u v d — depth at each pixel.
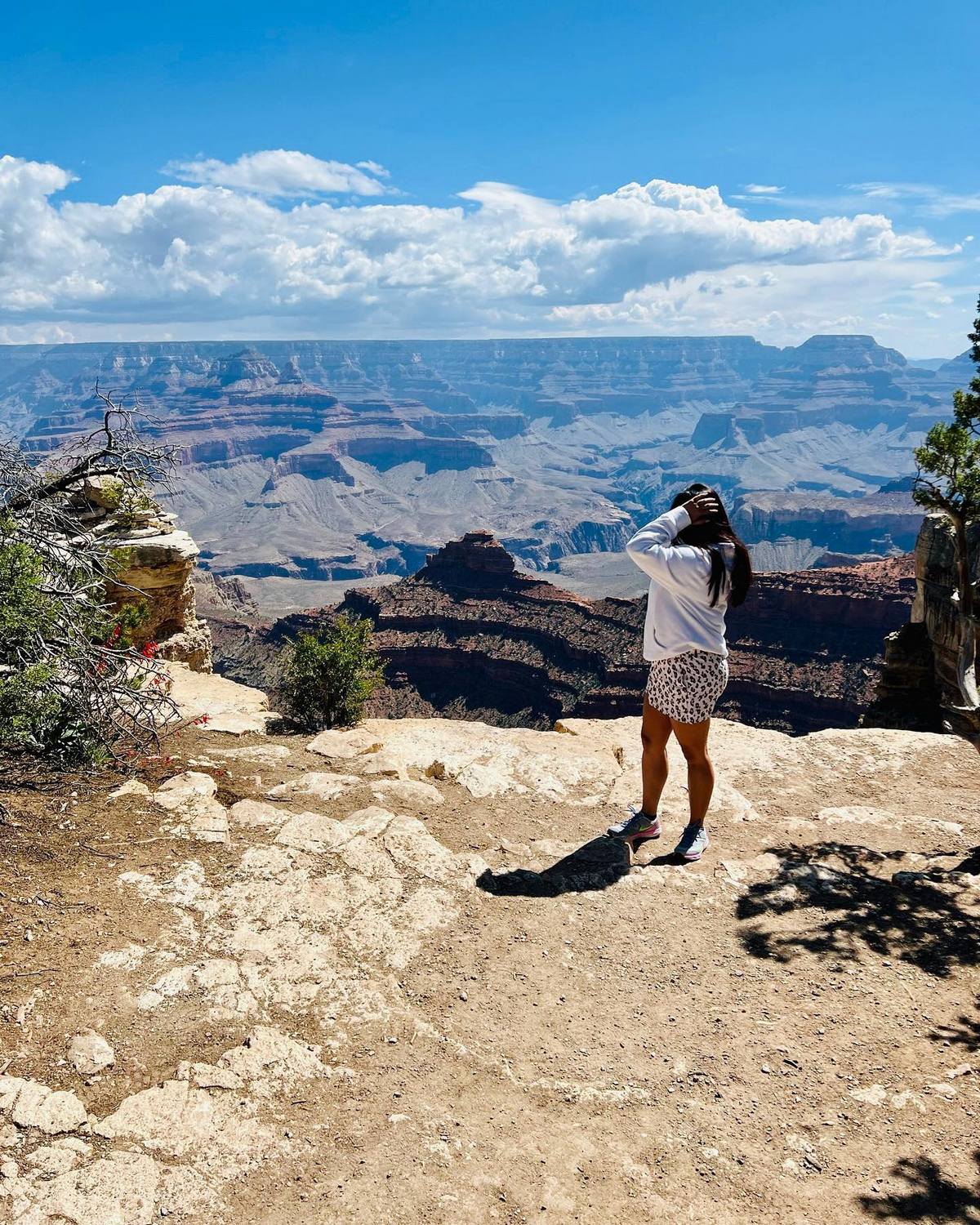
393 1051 4.06
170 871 5.30
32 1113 3.39
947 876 5.78
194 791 6.50
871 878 5.84
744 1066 4.06
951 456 7.75
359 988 4.46
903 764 7.96
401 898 5.33
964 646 14.14
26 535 8.29
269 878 5.32
